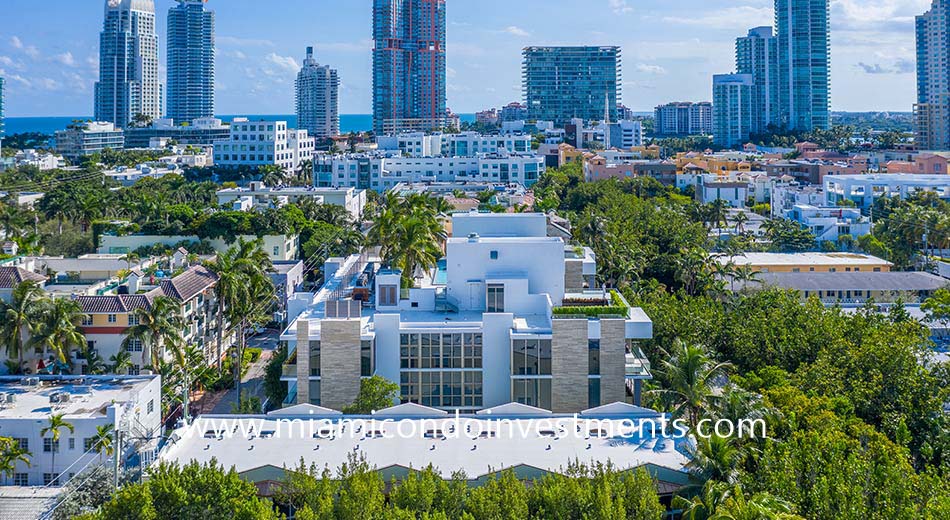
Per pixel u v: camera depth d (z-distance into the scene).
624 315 82.75
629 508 54.56
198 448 66.31
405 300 91.31
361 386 79.62
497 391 82.88
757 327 98.75
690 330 100.06
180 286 116.62
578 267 98.31
